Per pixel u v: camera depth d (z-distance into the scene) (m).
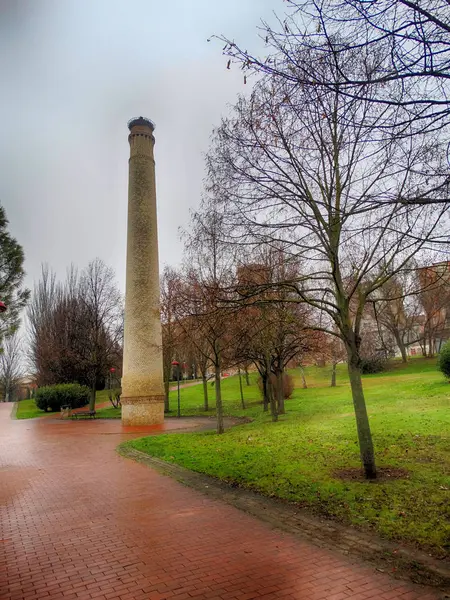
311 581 4.95
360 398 8.94
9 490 9.96
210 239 10.02
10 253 26.30
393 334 46.41
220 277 12.34
